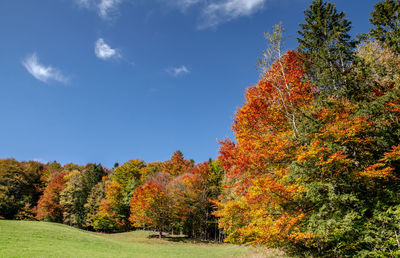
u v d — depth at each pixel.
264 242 13.06
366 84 15.64
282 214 12.37
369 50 20.12
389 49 18.17
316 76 17.38
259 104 16.66
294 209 12.73
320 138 12.13
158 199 42.44
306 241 11.85
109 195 57.62
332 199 11.05
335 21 19.94
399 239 9.95
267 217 12.89
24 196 62.38
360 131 11.96
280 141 13.81
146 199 41.97
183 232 51.84
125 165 69.56
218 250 30.81
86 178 73.31
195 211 47.16
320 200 11.83
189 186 50.06
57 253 18.05
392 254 9.76
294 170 12.16
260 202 13.23
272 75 16.78
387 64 17.12
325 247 12.71
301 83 17.12
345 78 15.51
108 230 56.69
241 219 14.58
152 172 64.25
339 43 17.75
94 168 80.12
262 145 14.30
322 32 20.12
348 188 11.88
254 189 12.96
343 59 17.42
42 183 74.75
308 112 14.63
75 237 28.17
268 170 14.37
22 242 20.33
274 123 16.16
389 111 12.91
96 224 55.06
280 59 17.31
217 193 50.72
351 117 12.75
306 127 13.44
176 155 72.81
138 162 73.31
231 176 15.46
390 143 12.25
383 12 20.33
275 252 17.34
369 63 17.36
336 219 10.73
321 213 11.13
